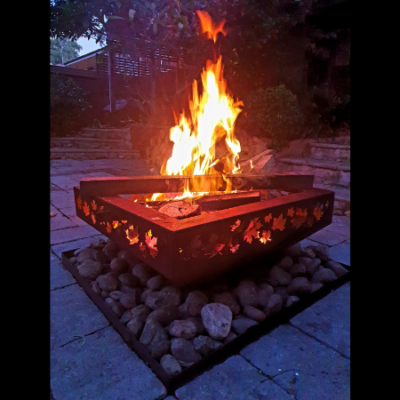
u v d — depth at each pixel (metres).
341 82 8.36
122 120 11.91
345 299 2.43
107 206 2.35
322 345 1.94
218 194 2.71
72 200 5.02
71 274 2.75
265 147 6.93
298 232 2.61
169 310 1.99
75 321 2.12
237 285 2.39
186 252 1.83
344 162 6.23
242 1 7.26
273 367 1.75
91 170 7.36
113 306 2.13
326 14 7.71
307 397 1.56
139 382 1.64
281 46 7.73
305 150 7.18
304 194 2.75
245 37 7.39
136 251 2.10
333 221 4.27
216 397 1.55
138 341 1.83
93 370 1.71
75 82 11.42
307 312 2.26
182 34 7.89
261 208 2.26
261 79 7.84
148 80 11.40
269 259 2.71
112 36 8.04
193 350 1.75
